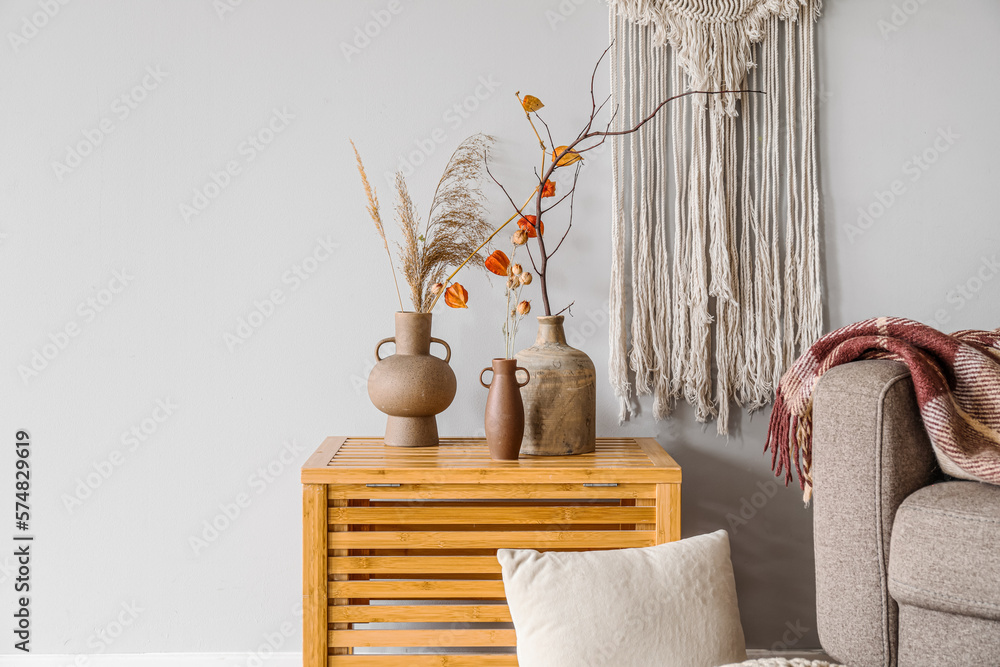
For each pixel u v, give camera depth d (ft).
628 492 4.59
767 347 5.66
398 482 4.51
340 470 4.49
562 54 5.67
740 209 5.68
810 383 4.27
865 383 3.82
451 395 5.13
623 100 5.64
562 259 5.71
